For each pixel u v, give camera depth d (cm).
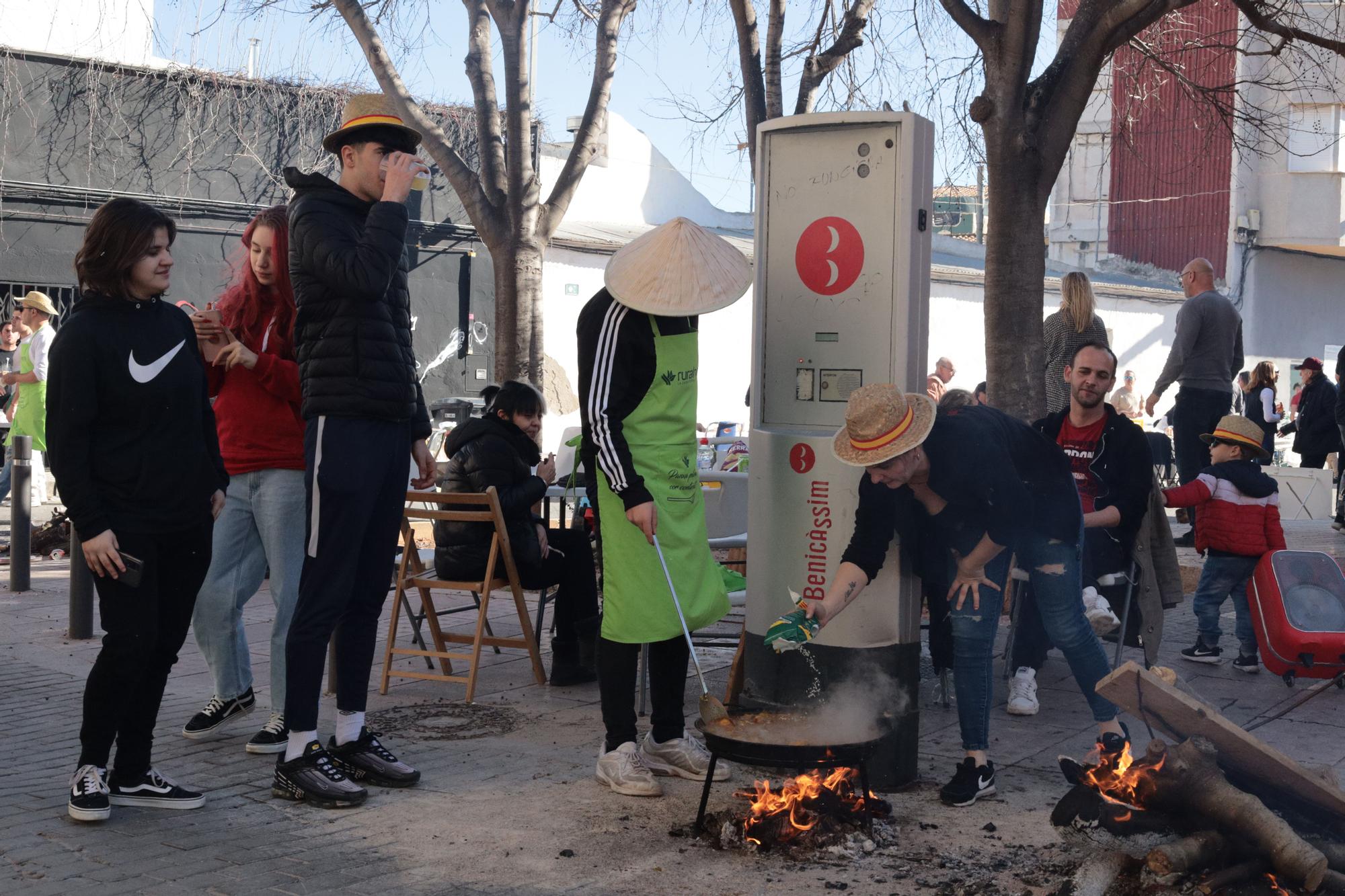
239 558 529
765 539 497
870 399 416
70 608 752
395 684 657
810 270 491
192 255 1927
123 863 382
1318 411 1555
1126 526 600
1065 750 532
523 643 651
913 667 478
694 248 453
